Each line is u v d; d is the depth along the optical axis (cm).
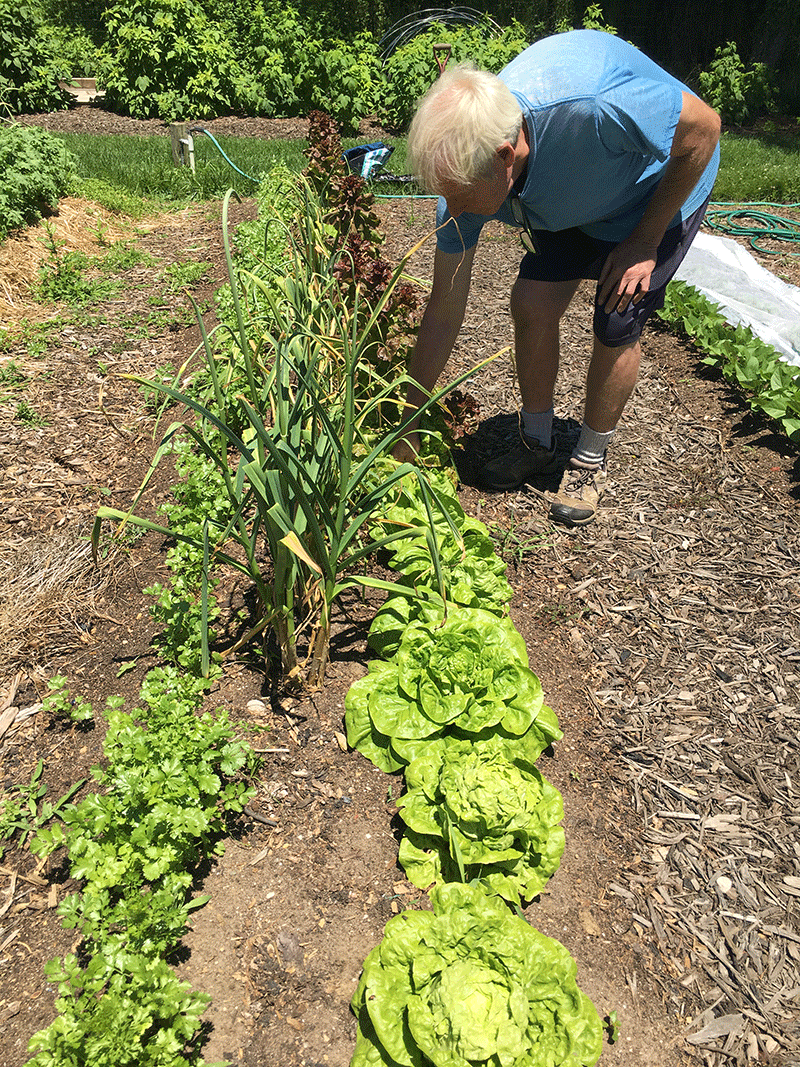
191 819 189
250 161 905
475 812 197
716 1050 180
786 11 1525
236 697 250
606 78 236
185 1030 162
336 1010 182
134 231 690
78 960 188
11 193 597
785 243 716
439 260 285
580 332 515
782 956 199
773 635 293
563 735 253
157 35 1191
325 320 309
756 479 377
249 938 193
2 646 267
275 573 225
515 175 253
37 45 1224
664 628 296
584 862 217
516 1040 162
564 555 328
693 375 469
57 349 465
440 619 247
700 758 248
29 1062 152
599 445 337
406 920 183
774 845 224
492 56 1202
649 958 197
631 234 286
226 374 292
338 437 236
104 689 255
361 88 1255
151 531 322
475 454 384
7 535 316
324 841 215
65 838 192
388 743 235
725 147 1109
